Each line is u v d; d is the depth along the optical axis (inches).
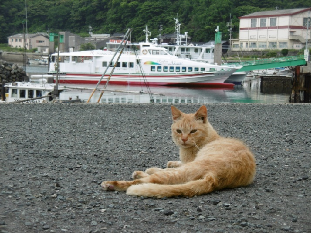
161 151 272.1
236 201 155.5
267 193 170.4
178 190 153.7
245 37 3031.5
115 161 237.0
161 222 133.3
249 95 1454.2
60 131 357.7
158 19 3437.5
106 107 591.8
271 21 2898.6
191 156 189.0
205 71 1572.3
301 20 2854.3
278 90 1750.7
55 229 125.4
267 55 2728.8
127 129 380.2
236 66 1665.8
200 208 146.0
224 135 358.0
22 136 321.4
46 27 4020.7
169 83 1587.1
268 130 392.8
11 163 217.6
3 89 1027.3
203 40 3154.5
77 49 3102.9
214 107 619.8
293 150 286.0
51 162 226.1
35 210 142.0
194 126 184.2
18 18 4101.9
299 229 128.5
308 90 1334.9
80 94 1253.1
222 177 161.8
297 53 2591.0
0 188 167.3
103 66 1625.2
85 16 3986.2
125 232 124.7
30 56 3361.2
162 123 425.7
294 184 187.9
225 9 3351.4
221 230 127.0
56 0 4306.1
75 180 186.7
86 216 138.0
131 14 3683.6
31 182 179.3
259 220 136.6
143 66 1587.1
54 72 1640.0
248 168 172.1
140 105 629.0
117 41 1958.7
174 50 1913.1
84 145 289.6
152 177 161.5
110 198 157.2
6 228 124.0
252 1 3595.0
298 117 507.2
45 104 620.7
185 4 3508.9
